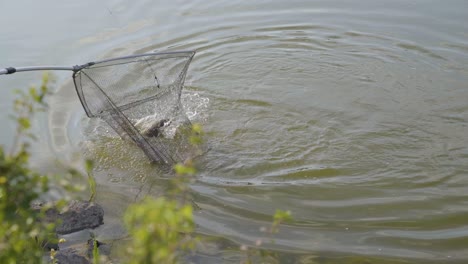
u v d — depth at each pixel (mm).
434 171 6852
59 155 7395
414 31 10656
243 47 10648
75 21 11656
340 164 7074
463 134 7598
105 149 7473
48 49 10531
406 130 7742
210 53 10508
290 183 6688
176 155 7172
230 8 12156
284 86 9195
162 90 7633
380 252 5457
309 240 5648
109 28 11383
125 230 5848
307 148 7465
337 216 6047
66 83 9320
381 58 9883
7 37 10977
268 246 5539
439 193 6422
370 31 10805
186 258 5297
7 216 3283
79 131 7977
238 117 8305
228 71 9820
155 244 2811
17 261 3559
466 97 8477
